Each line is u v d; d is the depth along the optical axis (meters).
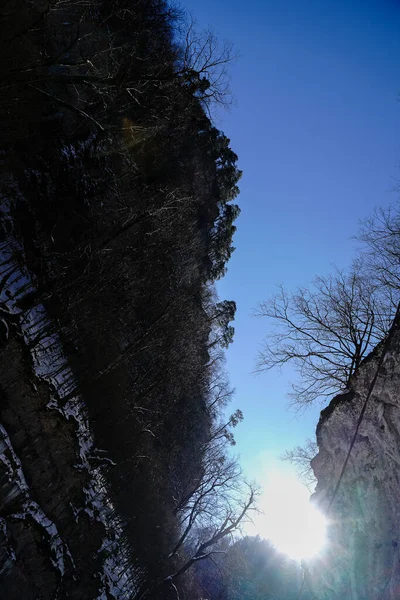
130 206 26.25
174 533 30.89
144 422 28.86
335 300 15.44
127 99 26.52
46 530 17.59
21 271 19.66
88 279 23.11
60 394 20.59
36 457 18.05
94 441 22.92
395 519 10.47
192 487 34.03
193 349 33.06
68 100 24.97
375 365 11.42
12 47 19.48
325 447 13.88
